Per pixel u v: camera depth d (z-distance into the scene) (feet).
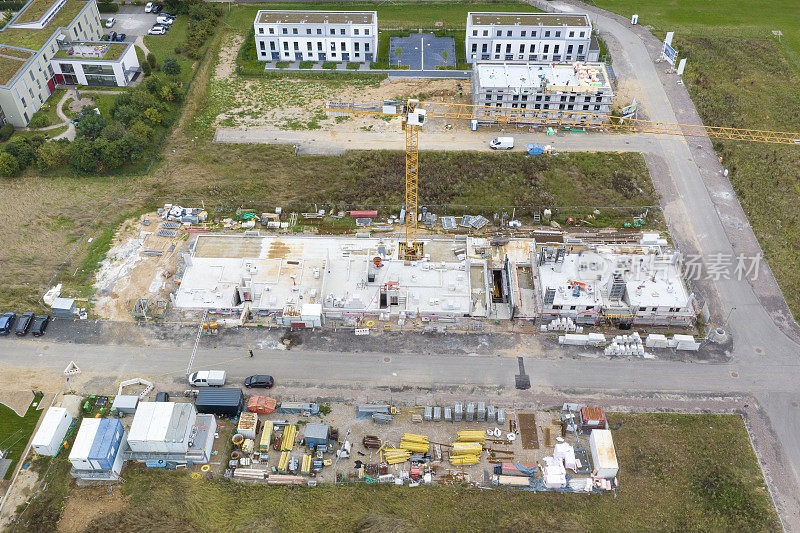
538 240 430.20
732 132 527.81
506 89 515.91
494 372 350.43
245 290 377.30
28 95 522.88
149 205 456.86
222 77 601.21
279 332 371.76
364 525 284.61
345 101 568.00
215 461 310.65
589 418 321.11
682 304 366.63
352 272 401.70
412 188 471.21
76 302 383.86
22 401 333.42
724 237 431.84
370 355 359.66
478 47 606.55
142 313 374.63
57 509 291.38
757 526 285.43
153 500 294.25
